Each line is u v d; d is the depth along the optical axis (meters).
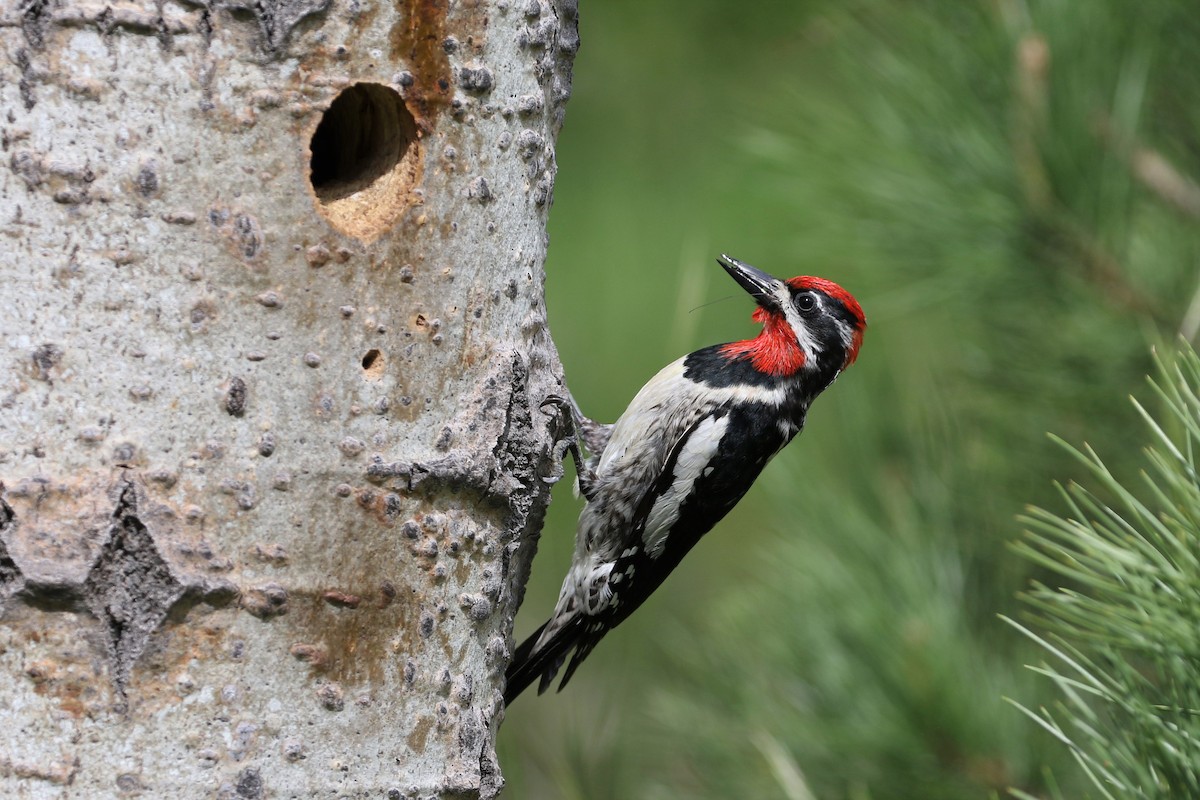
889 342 11.08
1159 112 9.63
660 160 13.82
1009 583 9.14
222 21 5.80
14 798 5.52
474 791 6.42
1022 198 9.12
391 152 6.50
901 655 8.62
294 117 5.94
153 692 5.67
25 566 5.52
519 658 10.03
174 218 5.75
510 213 6.66
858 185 9.50
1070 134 9.02
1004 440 9.62
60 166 5.62
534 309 6.93
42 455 5.61
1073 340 9.39
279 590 5.86
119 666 5.64
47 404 5.62
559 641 10.12
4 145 5.61
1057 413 9.54
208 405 5.79
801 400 10.27
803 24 12.49
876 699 8.73
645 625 12.81
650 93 13.80
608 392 13.37
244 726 5.79
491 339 6.57
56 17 5.62
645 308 13.58
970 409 9.77
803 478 9.32
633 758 9.71
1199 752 5.87
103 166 5.67
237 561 5.81
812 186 9.80
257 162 5.88
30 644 5.56
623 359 13.48
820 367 10.20
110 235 5.68
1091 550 6.05
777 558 9.34
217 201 5.82
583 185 13.86
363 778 6.03
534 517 7.37
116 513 5.64
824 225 10.17
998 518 9.26
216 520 5.79
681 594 12.98
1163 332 9.14
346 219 6.18
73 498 5.61
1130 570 6.12
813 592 9.00
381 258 6.17
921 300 9.71
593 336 13.54
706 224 13.62
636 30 13.47
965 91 9.27
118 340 5.69
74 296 5.66
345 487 6.02
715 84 13.55
